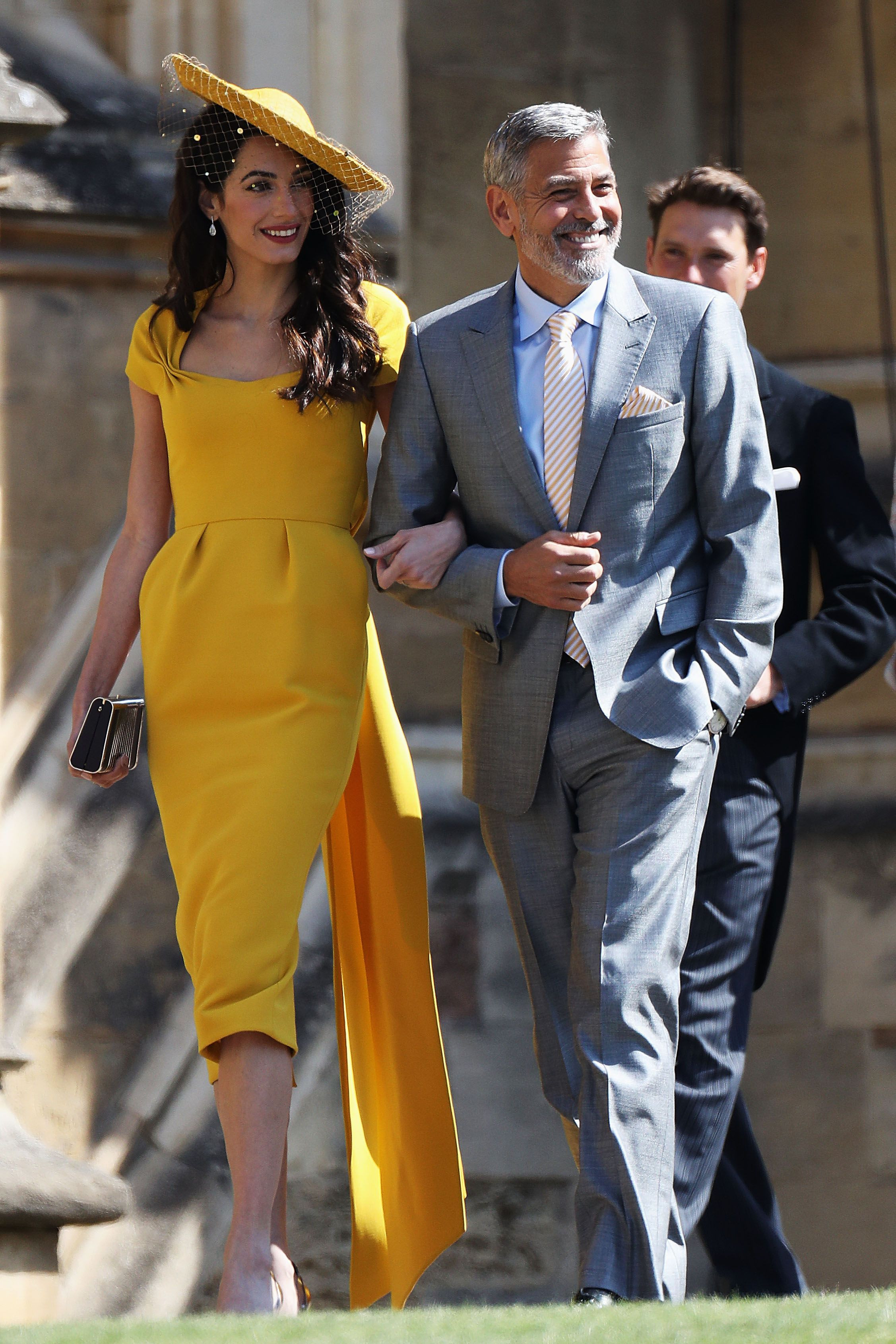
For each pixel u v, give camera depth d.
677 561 11.93
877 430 24.00
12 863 20.64
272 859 11.13
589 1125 11.24
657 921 11.55
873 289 24.20
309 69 22.33
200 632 11.70
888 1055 23.16
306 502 11.82
